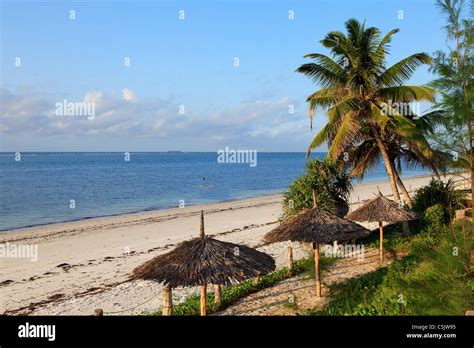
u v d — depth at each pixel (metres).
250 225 30.94
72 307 14.29
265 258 11.26
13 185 65.50
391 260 16.38
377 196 17.50
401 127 18.14
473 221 9.38
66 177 83.56
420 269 12.43
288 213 20.14
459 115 10.97
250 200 50.19
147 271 10.25
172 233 28.88
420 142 17.95
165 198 53.38
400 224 21.42
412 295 10.40
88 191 59.28
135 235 28.42
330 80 20.69
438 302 8.59
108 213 40.78
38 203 47.28
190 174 100.00
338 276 15.08
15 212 40.97
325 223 13.27
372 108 19.50
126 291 16.00
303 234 12.95
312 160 21.02
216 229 29.75
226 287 14.45
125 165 142.62
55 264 21.09
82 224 33.59
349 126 19.34
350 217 17.38
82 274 19.11
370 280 13.62
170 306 11.67
